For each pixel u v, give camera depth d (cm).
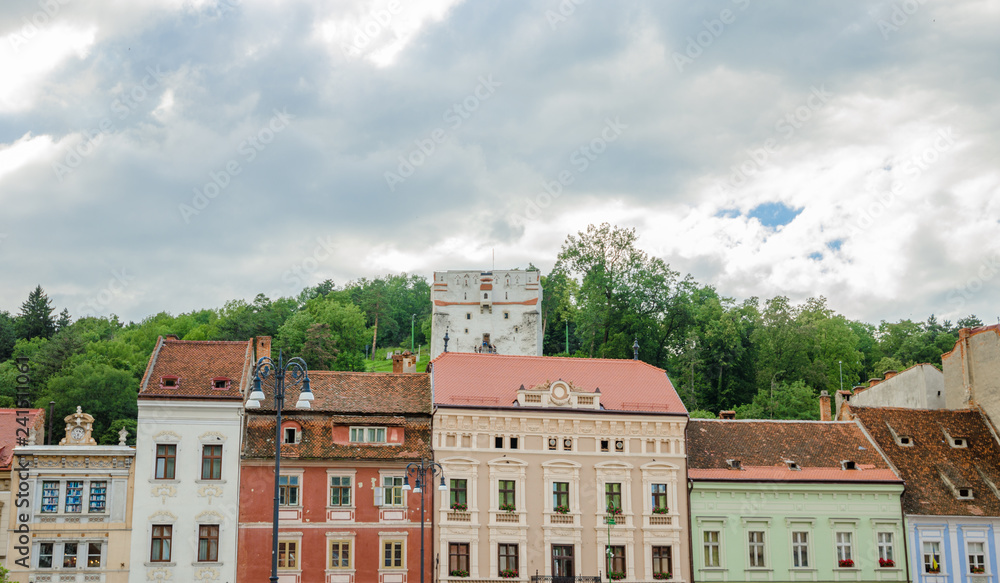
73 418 6788
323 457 6825
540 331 18425
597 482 7188
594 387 7594
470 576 6844
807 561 7250
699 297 17188
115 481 6575
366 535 6806
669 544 7156
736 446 7675
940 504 7438
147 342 16688
